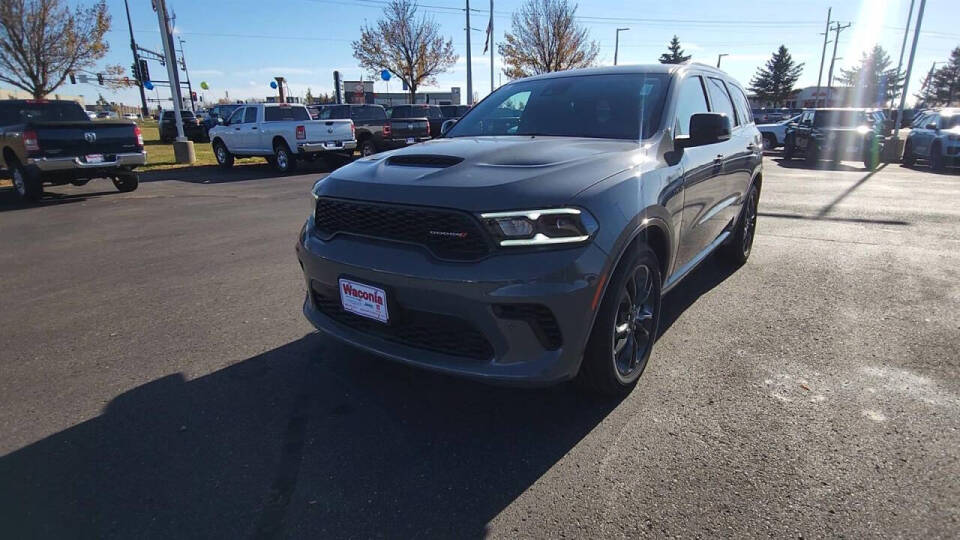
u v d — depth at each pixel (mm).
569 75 4148
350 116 18844
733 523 2072
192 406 2963
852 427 2674
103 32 24562
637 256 2754
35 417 2865
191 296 4734
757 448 2523
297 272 5422
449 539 2029
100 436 2695
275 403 2988
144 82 28109
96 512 2180
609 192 2574
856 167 16500
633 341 2992
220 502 2234
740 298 4535
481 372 2396
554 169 2574
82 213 9070
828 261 5660
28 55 22562
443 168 2691
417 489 2301
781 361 3381
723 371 3262
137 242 6848
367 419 2826
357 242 2699
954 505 2141
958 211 8562
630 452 2518
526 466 2439
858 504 2154
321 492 2287
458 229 2367
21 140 9953
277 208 9312
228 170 16500
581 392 3023
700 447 2543
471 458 2500
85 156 10430
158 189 12109
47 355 3607
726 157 4184
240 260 5902
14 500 2250
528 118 3814
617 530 2053
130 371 3369
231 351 3637
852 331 3830
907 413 2787
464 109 23047
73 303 4602
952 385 3062
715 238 4445
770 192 10844
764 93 82688
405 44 28719
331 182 2893
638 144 3145
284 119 16156
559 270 2330
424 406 2945
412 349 2590
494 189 2381
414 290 2443
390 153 3209
